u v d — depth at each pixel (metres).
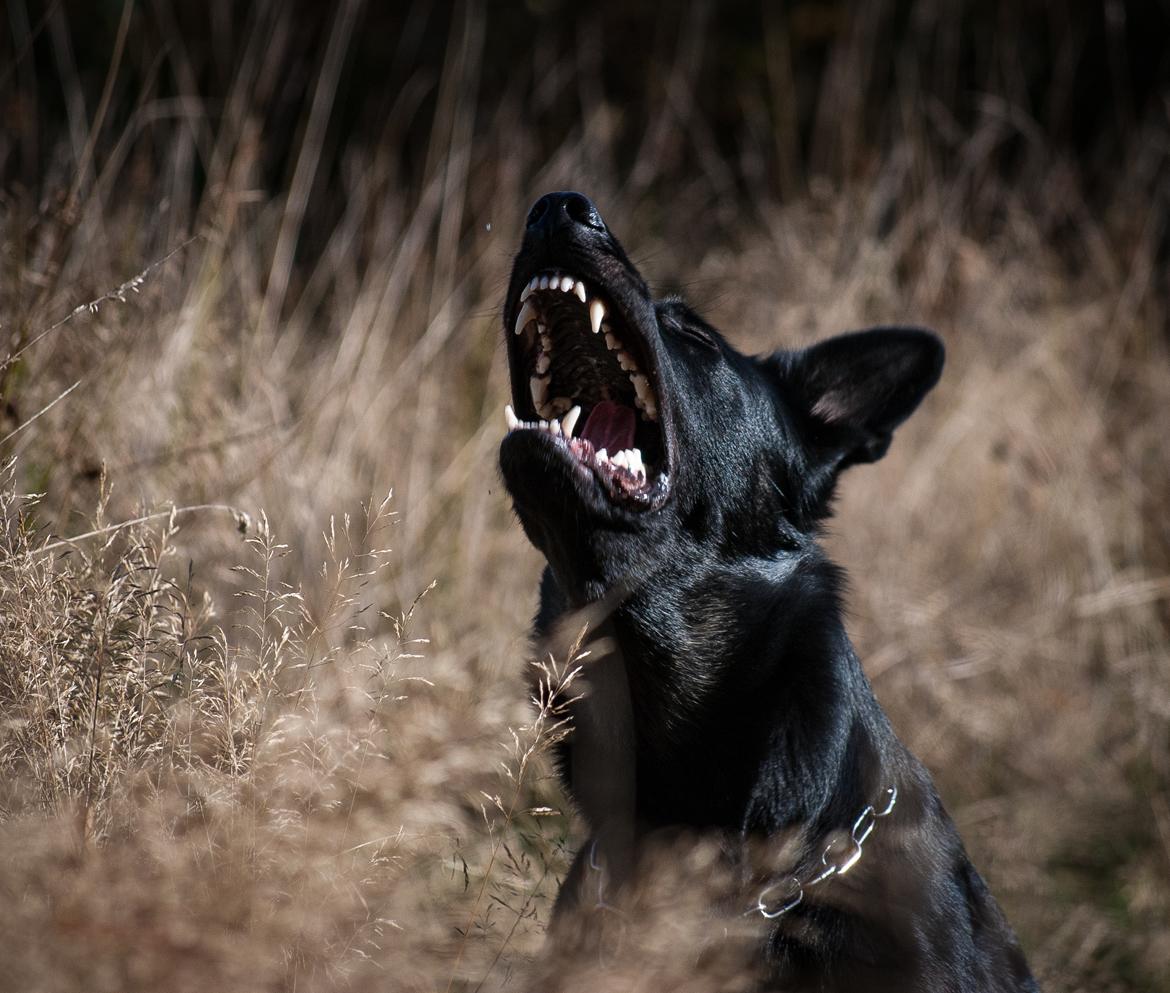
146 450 9.80
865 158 19.33
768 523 8.25
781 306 16.47
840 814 7.42
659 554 7.60
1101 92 24.16
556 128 20.61
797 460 8.62
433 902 6.61
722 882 7.00
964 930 7.36
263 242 13.88
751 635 7.79
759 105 22.72
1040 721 13.27
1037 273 17.86
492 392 14.07
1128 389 17.22
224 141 13.36
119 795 5.36
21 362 8.59
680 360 7.98
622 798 7.58
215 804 5.29
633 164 21.02
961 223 18.91
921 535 14.78
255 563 9.65
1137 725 13.45
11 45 14.33
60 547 7.46
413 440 13.14
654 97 22.27
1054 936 10.41
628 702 7.67
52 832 4.82
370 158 19.06
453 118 17.22
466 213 16.09
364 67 21.84
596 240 7.32
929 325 17.06
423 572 12.00
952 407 16.09
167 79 17.78
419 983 5.24
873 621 13.46
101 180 10.75
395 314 14.20
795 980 6.80
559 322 7.95
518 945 6.68
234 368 11.34
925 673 13.15
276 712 5.81
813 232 17.67
